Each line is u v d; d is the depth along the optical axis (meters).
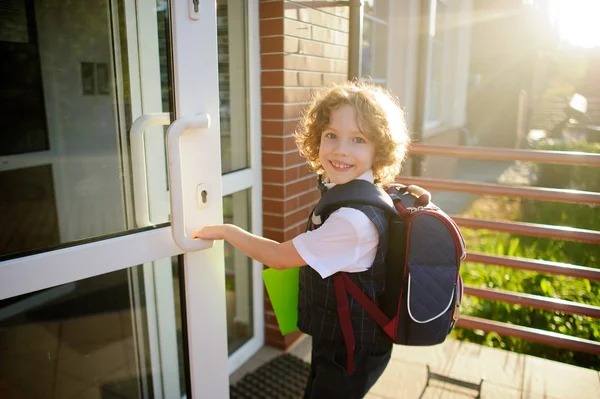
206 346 1.66
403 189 1.62
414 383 2.42
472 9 9.89
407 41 6.00
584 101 14.15
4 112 1.32
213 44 1.50
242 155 2.52
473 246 4.52
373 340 1.44
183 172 1.47
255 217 2.59
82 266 1.36
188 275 1.56
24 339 1.45
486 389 2.39
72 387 1.59
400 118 1.56
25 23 1.35
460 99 9.30
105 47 1.50
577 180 6.87
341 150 1.42
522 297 2.62
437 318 1.32
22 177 1.37
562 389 2.39
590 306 2.50
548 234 2.51
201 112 1.49
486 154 2.59
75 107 1.45
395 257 1.40
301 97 2.61
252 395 2.30
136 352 1.75
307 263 1.38
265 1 2.40
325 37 2.80
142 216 1.62
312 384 1.53
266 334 2.78
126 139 1.56
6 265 1.24
